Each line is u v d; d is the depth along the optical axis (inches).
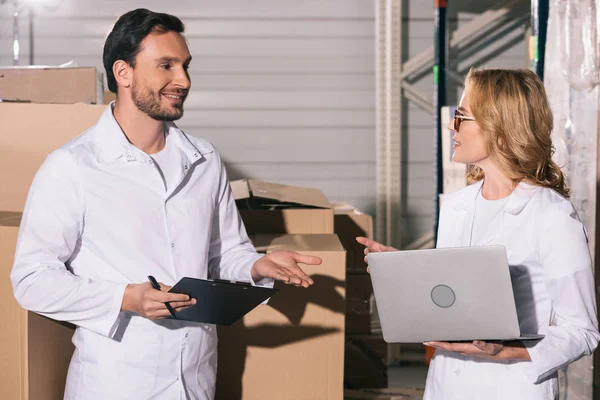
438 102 163.0
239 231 70.9
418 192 194.2
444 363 61.1
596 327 56.7
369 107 191.6
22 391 62.1
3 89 97.0
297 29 188.9
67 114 79.6
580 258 55.7
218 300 55.5
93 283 57.5
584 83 102.3
